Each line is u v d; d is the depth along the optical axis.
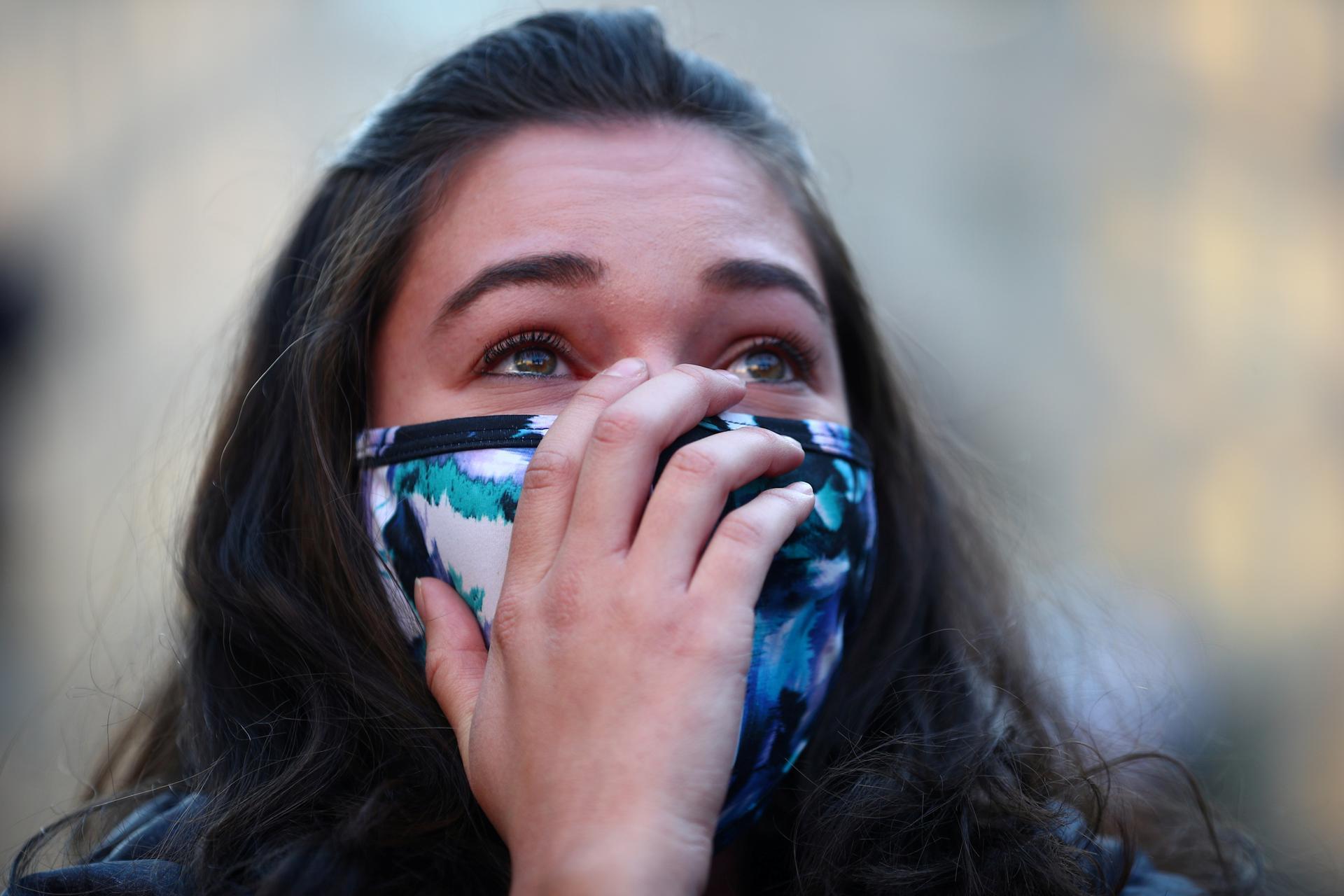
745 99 2.27
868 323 2.59
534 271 1.87
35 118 8.42
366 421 2.04
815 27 9.86
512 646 1.54
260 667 2.04
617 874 1.34
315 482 1.99
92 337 8.15
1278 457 9.24
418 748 1.81
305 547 2.02
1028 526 3.29
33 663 7.18
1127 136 9.91
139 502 2.82
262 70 8.69
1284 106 9.84
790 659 1.85
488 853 1.75
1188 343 9.57
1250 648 8.49
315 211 2.37
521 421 1.83
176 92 8.59
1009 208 9.84
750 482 1.83
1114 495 9.24
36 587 7.52
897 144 9.88
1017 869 1.85
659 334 1.88
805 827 1.91
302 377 2.07
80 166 8.43
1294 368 9.48
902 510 2.56
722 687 1.47
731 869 2.02
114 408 7.97
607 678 1.46
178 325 8.16
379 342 2.05
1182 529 9.12
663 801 1.39
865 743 2.13
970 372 9.02
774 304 2.01
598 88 2.06
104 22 8.63
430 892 1.70
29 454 7.85
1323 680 8.16
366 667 1.88
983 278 9.70
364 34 8.80
